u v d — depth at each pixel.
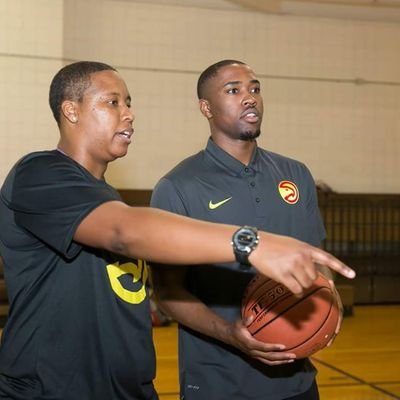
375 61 9.17
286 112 8.95
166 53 8.53
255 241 1.33
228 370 2.49
